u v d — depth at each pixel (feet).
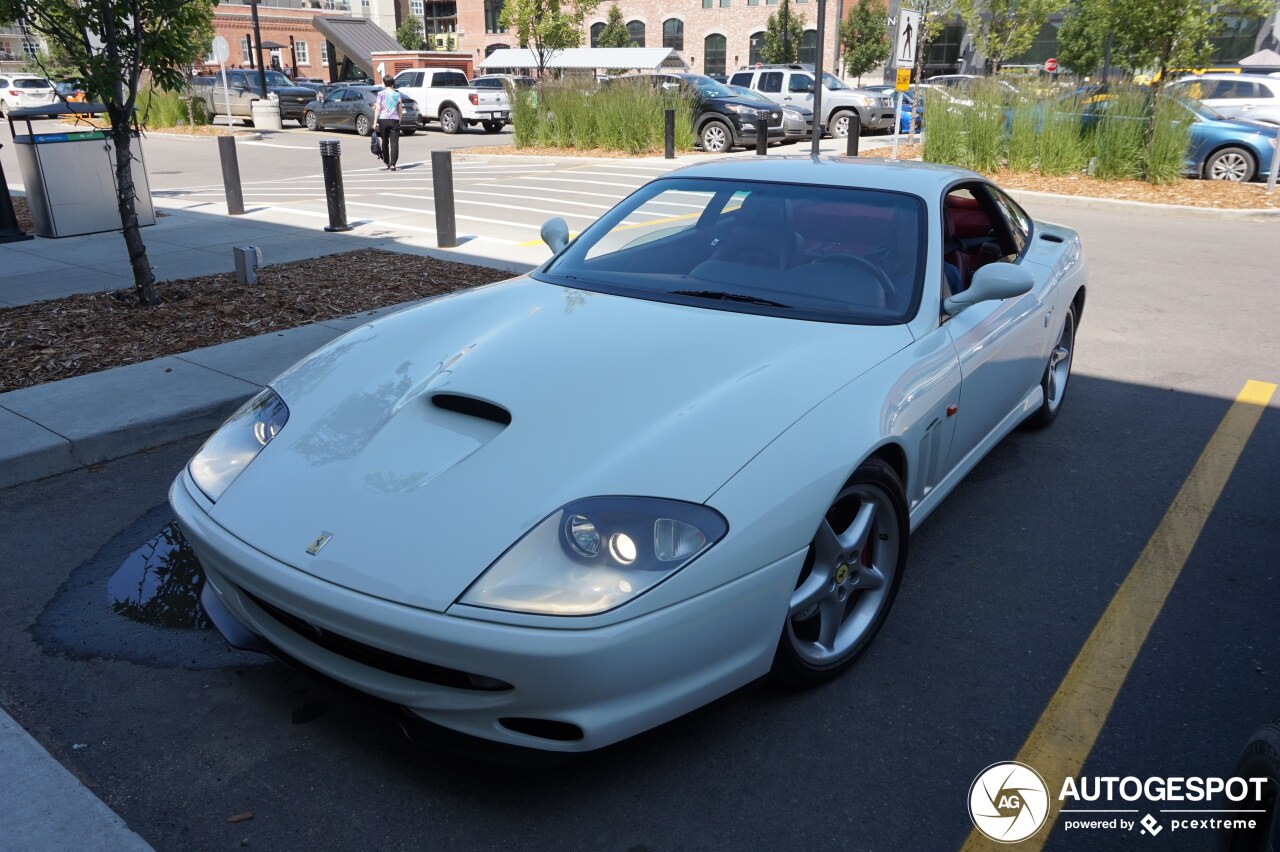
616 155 62.80
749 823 7.61
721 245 11.60
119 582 11.25
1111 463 15.02
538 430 8.10
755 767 8.23
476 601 6.89
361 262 28.43
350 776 8.09
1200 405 17.75
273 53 220.64
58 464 14.28
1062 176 48.98
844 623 9.52
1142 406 17.69
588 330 9.89
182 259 29.09
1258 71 80.79
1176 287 27.43
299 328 20.93
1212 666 9.75
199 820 7.58
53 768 8.05
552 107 67.21
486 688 7.12
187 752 8.36
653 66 102.27
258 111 91.71
